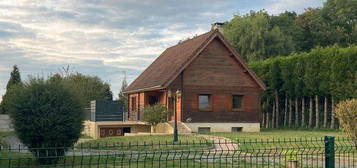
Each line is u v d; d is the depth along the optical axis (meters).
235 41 64.56
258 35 62.41
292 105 42.44
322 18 68.81
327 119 38.06
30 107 15.15
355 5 68.88
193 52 36.56
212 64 37.81
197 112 37.12
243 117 38.41
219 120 37.66
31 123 15.14
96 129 37.06
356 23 68.94
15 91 15.75
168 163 13.84
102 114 37.84
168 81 35.94
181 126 34.69
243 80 38.66
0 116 38.00
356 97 33.53
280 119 43.94
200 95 37.62
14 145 20.80
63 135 15.34
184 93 36.84
